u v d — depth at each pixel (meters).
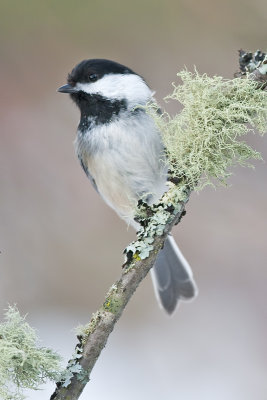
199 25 8.23
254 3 8.19
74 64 8.03
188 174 3.99
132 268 3.64
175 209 3.90
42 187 8.09
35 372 3.15
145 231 3.79
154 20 8.20
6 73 8.04
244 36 8.20
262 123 4.06
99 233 8.04
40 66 8.09
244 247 7.69
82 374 3.32
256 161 8.12
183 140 4.08
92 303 7.82
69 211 8.06
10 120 8.05
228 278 7.58
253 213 7.86
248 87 4.08
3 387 3.01
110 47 8.11
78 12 8.02
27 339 3.16
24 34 8.03
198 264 7.69
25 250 7.93
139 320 7.80
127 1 8.05
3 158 8.02
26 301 7.74
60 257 7.93
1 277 7.83
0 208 7.96
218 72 8.12
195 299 7.59
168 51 8.16
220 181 4.06
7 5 7.93
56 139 8.12
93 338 3.43
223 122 4.07
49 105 8.12
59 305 7.76
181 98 4.20
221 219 7.87
